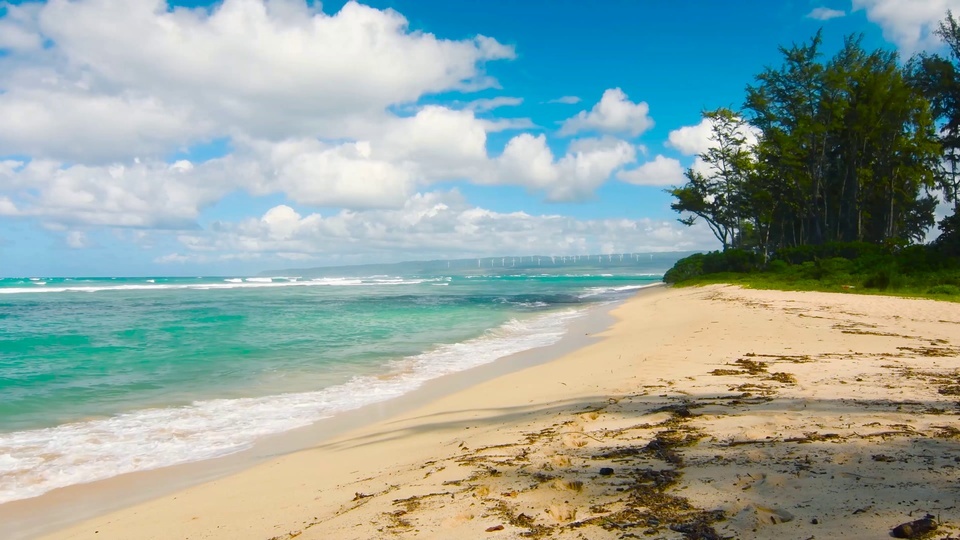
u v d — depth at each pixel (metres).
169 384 11.69
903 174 43.41
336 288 67.06
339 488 5.30
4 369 13.37
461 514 3.93
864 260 33.91
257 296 48.22
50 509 5.75
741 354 11.13
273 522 4.55
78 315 28.61
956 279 26.94
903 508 3.23
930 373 8.48
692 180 54.28
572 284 72.25
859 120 42.09
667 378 9.11
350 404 9.95
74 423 8.88
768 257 52.91
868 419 5.59
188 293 55.03
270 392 10.95
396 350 16.11
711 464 4.49
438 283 83.25
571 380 10.12
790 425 5.55
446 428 7.54
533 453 5.44
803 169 47.66
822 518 3.21
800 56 45.22
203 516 5.03
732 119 50.81
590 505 3.85
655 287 49.97
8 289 63.03
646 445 5.28
